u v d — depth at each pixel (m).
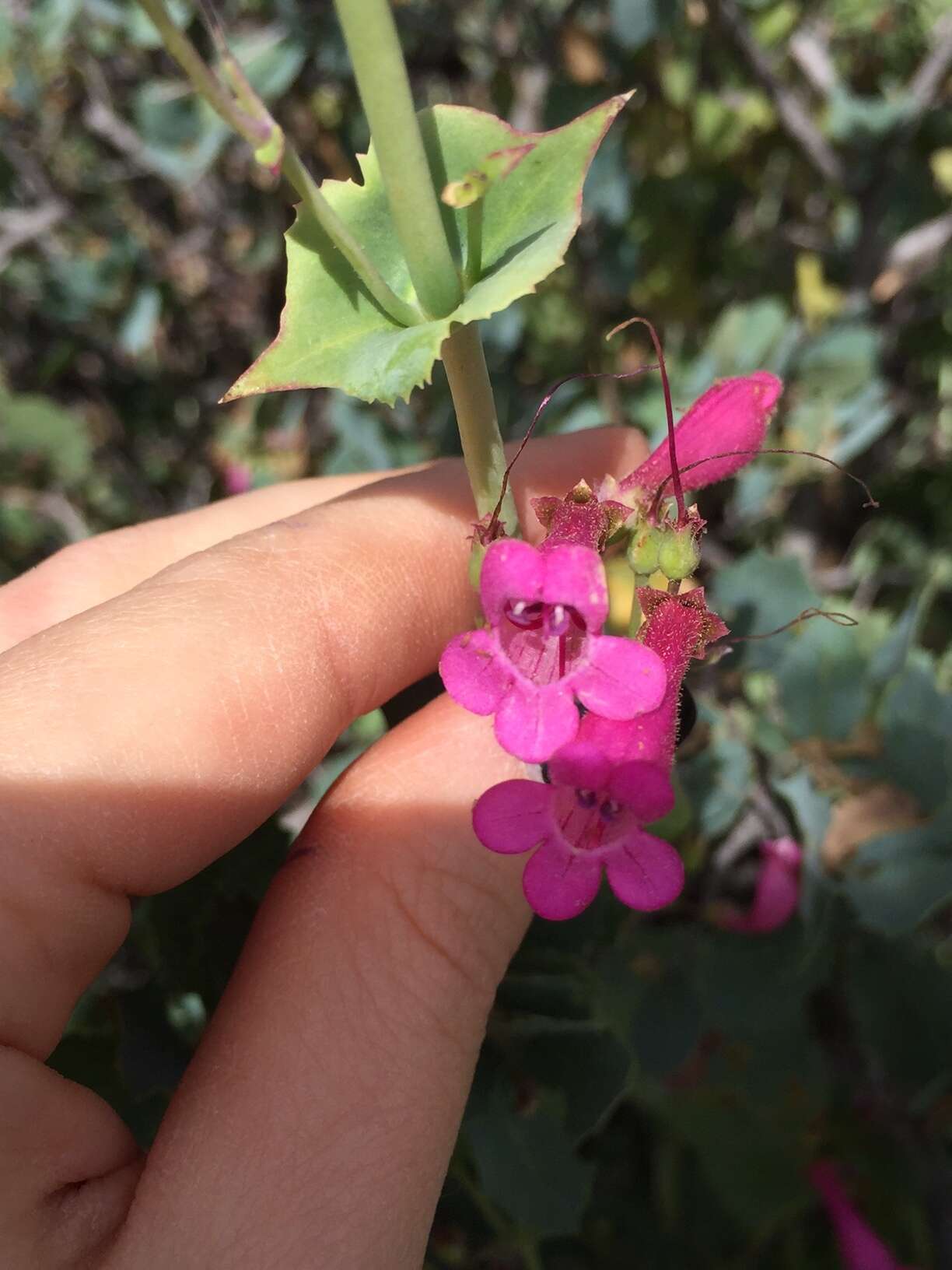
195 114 0.17
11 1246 0.06
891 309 0.20
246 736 0.08
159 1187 0.07
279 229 0.19
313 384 0.06
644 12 0.14
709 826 0.10
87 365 0.21
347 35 0.05
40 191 0.20
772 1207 0.15
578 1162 0.09
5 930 0.06
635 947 0.10
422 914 0.08
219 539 0.11
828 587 0.19
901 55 0.19
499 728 0.06
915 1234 0.15
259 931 0.08
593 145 0.06
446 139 0.06
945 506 0.20
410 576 0.09
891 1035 0.11
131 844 0.07
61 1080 0.07
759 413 0.08
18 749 0.07
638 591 0.07
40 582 0.10
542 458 0.11
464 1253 0.11
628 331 0.19
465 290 0.06
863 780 0.11
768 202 0.21
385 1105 0.07
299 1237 0.07
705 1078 0.14
